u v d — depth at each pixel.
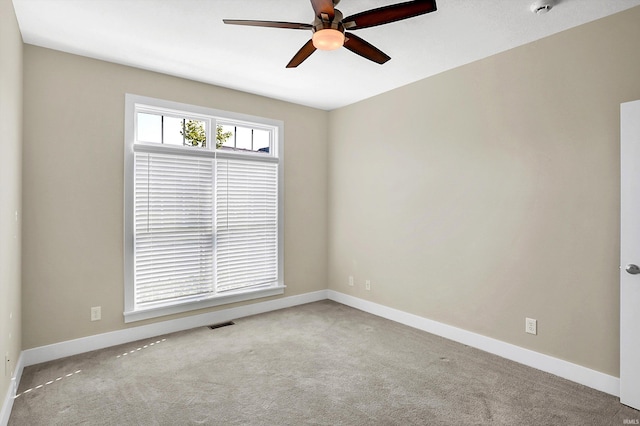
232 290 3.99
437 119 3.51
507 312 2.98
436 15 2.41
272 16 2.46
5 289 2.11
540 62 2.76
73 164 3.02
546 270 2.74
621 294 2.29
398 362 2.89
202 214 3.76
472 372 2.72
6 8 2.08
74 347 3.02
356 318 4.01
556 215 2.68
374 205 4.18
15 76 2.41
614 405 2.27
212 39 2.78
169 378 2.62
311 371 2.74
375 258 4.18
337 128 4.68
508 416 2.16
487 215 3.11
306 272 4.63
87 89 3.09
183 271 3.64
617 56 2.38
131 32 2.67
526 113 2.85
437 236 3.52
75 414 2.16
